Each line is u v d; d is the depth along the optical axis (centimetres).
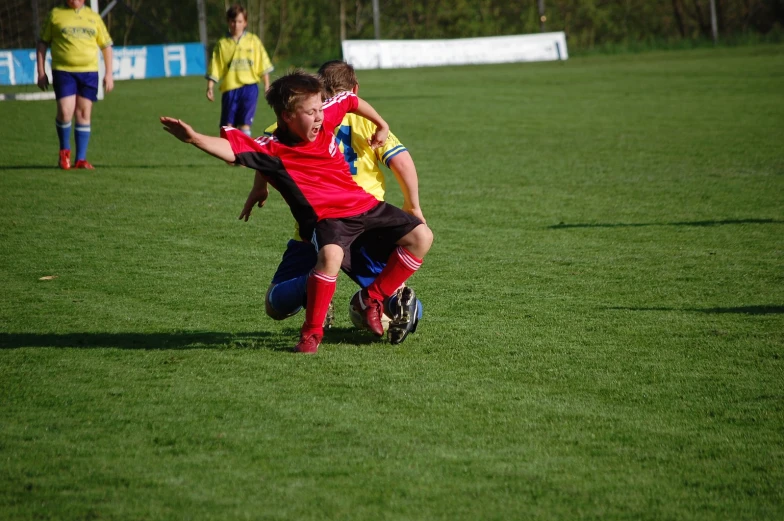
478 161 4100
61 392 1311
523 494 999
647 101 6969
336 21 17125
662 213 2897
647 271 2148
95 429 1171
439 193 3291
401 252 1538
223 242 2453
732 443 1148
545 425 1201
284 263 1619
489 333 1644
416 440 1144
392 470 1055
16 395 1297
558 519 945
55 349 1527
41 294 1912
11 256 2256
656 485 1027
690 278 2078
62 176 3522
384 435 1160
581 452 1115
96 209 2884
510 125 5528
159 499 977
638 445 1138
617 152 4350
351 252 1598
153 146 4525
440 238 2533
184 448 1113
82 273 2098
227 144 1401
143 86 8938
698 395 1323
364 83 9119
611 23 19025
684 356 1509
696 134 4975
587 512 959
